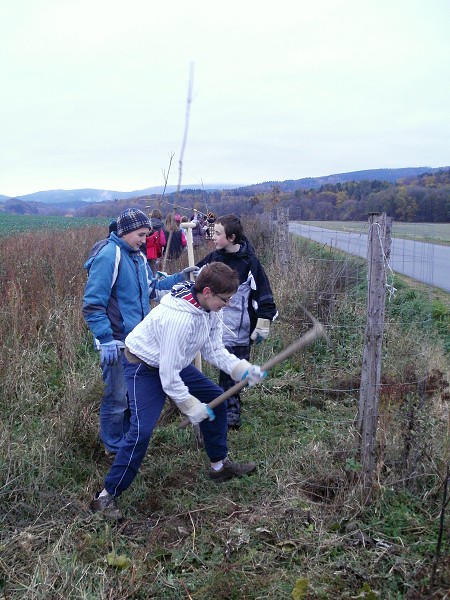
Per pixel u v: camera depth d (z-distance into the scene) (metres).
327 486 3.87
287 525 3.49
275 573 3.10
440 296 9.71
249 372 3.50
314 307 7.08
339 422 4.87
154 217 11.32
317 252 11.70
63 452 4.22
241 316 4.82
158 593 3.00
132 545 3.36
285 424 5.03
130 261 4.05
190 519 3.60
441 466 3.88
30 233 22.22
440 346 6.64
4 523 3.51
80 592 2.90
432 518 3.53
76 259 11.01
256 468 4.16
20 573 3.07
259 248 15.23
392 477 3.80
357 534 3.39
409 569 3.13
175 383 3.43
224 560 3.23
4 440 4.11
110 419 4.20
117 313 4.04
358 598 2.88
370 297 3.77
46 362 6.05
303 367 6.28
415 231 12.03
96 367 5.81
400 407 4.03
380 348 3.77
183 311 3.40
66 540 3.32
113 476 3.61
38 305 7.25
